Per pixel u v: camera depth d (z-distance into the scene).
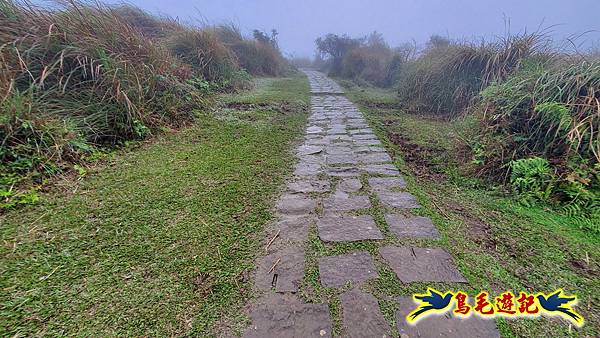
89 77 2.82
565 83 2.33
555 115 2.15
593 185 1.88
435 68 4.93
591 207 1.79
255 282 1.24
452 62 4.61
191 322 1.05
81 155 2.27
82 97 2.68
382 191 2.11
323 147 3.06
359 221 1.72
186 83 4.06
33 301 1.09
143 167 2.31
